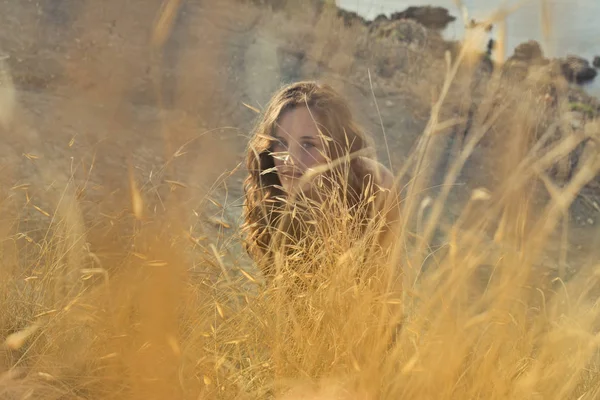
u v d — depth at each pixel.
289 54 10.40
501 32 0.99
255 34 10.45
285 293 1.25
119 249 1.03
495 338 1.10
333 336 1.12
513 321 1.13
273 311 1.21
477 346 1.17
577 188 0.99
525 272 1.04
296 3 3.74
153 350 0.92
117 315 1.01
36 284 1.41
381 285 1.26
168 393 0.93
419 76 10.45
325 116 1.89
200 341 1.14
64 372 1.11
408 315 1.27
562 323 1.17
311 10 10.79
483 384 1.06
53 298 1.30
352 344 1.10
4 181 1.34
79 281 1.26
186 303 1.13
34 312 1.32
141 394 0.92
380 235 1.58
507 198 1.04
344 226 1.38
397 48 11.12
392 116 9.30
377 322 1.14
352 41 10.91
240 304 1.31
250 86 8.74
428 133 1.13
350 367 1.08
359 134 1.97
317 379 1.10
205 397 1.02
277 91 2.04
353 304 1.16
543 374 1.13
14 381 1.03
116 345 1.01
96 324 1.13
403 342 1.10
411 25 11.48
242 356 1.27
